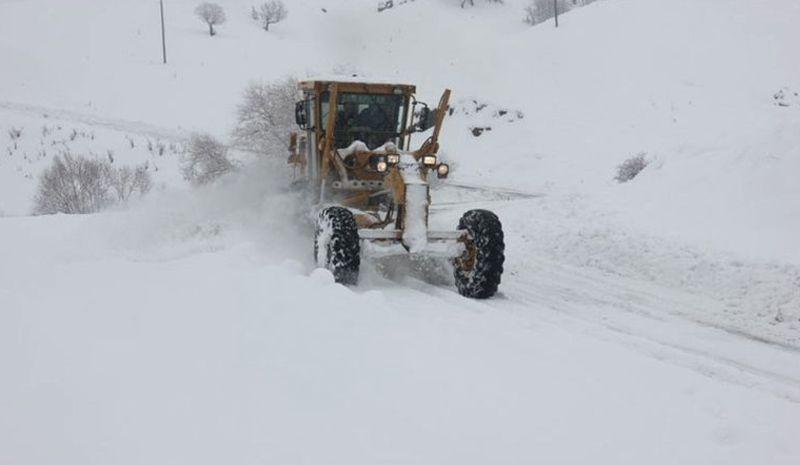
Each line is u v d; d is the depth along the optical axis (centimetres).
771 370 609
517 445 393
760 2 3531
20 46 4228
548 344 583
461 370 499
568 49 3469
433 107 3244
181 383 470
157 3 5238
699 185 1203
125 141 3003
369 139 993
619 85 3067
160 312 626
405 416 425
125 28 4656
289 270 769
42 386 467
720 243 965
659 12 3603
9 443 390
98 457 375
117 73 3956
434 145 891
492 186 2402
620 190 1338
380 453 380
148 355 522
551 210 1343
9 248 988
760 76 2916
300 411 430
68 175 2192
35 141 3002
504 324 645
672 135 2584
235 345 536
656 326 732
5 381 476
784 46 3089
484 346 560
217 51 4275
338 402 443
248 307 620
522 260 1084
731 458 387
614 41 3425
